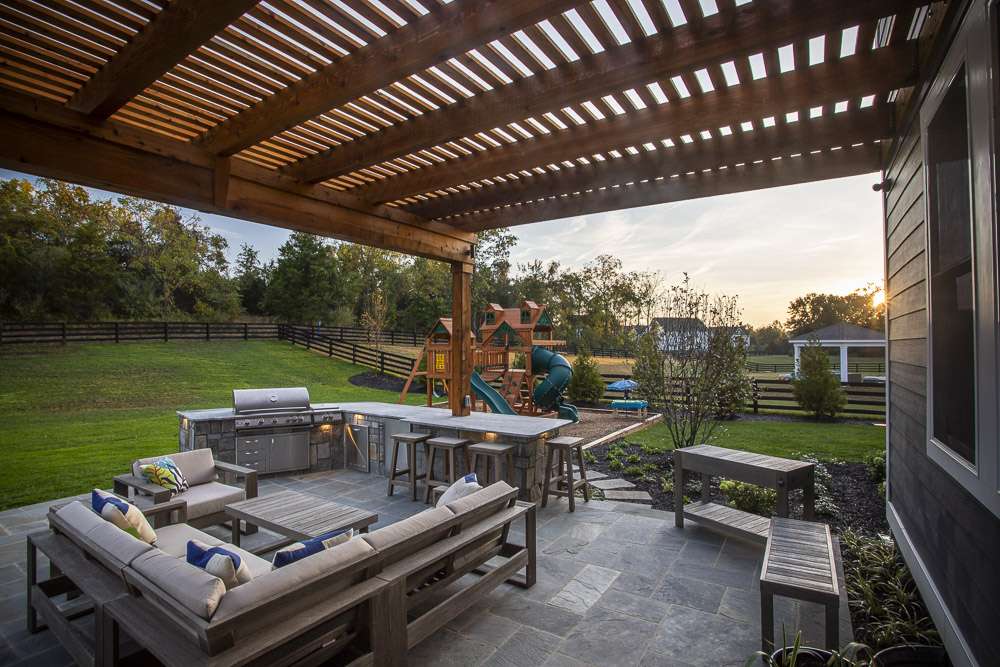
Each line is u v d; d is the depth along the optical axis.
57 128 3.38
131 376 15.91
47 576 3.79
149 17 2.51
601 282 39.50
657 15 2.57
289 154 4.51
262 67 3.08
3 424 10.50
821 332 21.33
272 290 35.03
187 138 4.04
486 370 11.45
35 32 2.66
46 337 19.31
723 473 4.31
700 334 8.10
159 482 4.21
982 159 1.86
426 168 4.85
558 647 2.89
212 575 1.97
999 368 1.72
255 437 6.61
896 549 3.98
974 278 1.96
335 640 2.27
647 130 3.53
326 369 19.73
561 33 2.67
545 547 4.37
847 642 2.90
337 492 6.09
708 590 3.58
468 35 2.46
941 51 2.38
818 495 5.66
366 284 38.28
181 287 33.69
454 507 3.05
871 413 12.32
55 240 27.58
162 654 1.80
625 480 6.69
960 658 2.24
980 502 1.99
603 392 15.32
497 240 38.53
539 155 4.09
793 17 2.37
